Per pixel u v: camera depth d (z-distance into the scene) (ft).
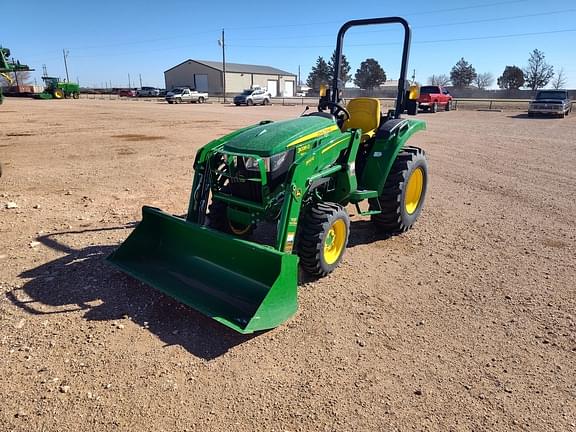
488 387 9.19
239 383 9.16
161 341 10.48
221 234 12.10
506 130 56.95
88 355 9.89
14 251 15.24
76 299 12.20
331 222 12.96
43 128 52.54
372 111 17.28
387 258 15.55
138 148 37.86
